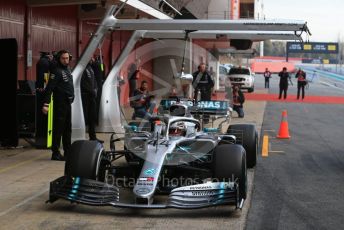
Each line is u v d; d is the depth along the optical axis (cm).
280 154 1141
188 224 605
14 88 1106
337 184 841
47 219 618
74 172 659
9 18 1342
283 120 1415
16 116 1114
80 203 621
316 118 1986
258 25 920
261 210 674
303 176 902
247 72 3741
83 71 1176
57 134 987
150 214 644
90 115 1177
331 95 3509
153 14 1711
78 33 1827
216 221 618
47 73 1118
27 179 832
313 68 9794
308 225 614
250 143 940
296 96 3331
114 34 2202
